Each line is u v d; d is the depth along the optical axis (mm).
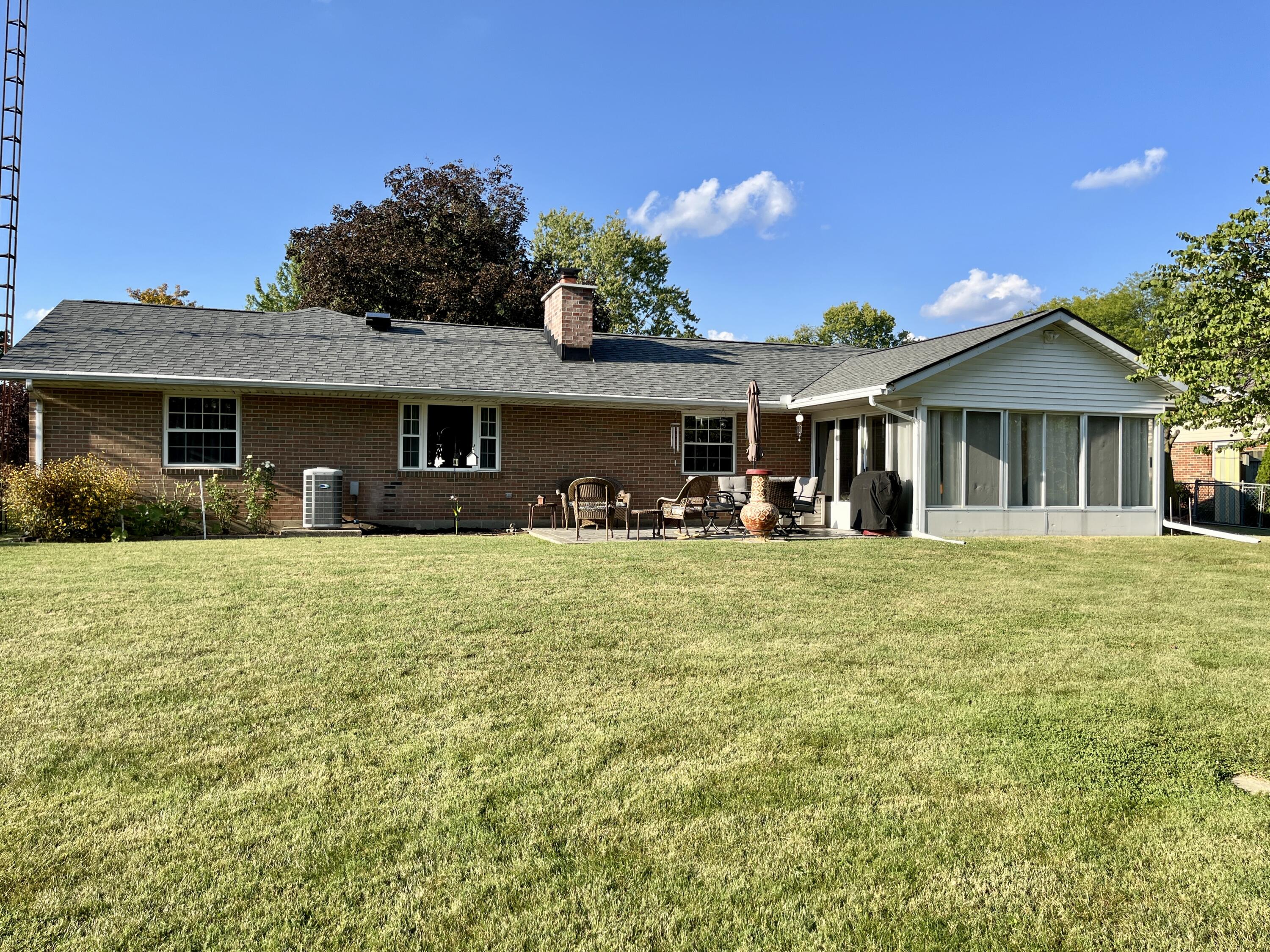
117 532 11734
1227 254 13375
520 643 5344
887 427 14367
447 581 7723
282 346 14289
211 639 5324
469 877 2484
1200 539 13516
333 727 3770
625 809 2953
